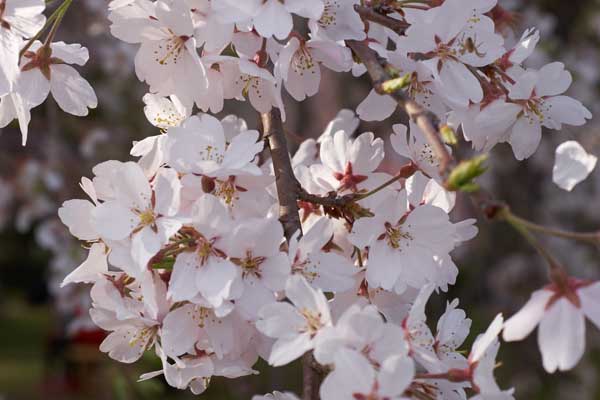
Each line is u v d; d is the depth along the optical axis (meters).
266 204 0.67
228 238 0.64
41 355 3.26
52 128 1.58
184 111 0.71
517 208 2.17
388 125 1.79
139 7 0.68
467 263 2.21
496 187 2.15
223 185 0.67
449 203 0.70
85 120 1.75
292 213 0.68
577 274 2.17
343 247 0.70
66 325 1.76
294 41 0.68
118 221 0.65
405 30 0.68
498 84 0.70
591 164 0.63
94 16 1.59
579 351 0.60
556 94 0.69
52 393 2.05
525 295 2.24
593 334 2.09
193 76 0.69
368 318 0.61
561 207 2.19
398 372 0.60
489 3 0.69
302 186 0.72
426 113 0.62
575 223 2.23
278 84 0.68
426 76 0.69
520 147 0.70
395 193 0.68
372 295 0.69
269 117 0.70
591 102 1.98
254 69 0.68
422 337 0.64
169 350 0.66
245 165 0.66
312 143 0.76
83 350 1.74
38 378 2.84
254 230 0.64
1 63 0.67
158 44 0.69
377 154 0.71
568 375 2.05
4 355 3.24
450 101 0.68
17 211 1.80
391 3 0.70
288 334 0.62
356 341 0.61
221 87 0.70
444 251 0.68
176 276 0.64
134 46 1.69
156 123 0.72
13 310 3.85
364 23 0.69
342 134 0.71
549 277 0.60
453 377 0.63
